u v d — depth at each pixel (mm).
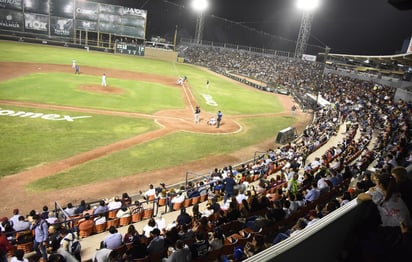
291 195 11555
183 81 52750
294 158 19047
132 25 80312
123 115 29141
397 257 3340
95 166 18344
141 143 22953
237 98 46844
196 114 29953
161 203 13562
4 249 8609
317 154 22422
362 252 3439
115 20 78875
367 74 57031
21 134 21125
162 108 33812
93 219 11297
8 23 71312
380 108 34875
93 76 46000
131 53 83250
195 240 9055
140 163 19609
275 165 18703
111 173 17781
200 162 21125
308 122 37844
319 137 25969
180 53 93500
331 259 3428
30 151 18906
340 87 52812
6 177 15812
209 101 41531
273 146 26500
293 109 40219
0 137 20125
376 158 17906
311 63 79688
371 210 3785
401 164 11078
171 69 67938
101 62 61312
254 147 25672
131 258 7949
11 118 23844
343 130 29953
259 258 2457
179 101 38562
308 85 59344
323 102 44375
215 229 8680
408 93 35781
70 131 23109
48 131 22438
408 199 4242
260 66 81688
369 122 29625
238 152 24062
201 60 88312
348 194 10305
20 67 43969
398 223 3646
